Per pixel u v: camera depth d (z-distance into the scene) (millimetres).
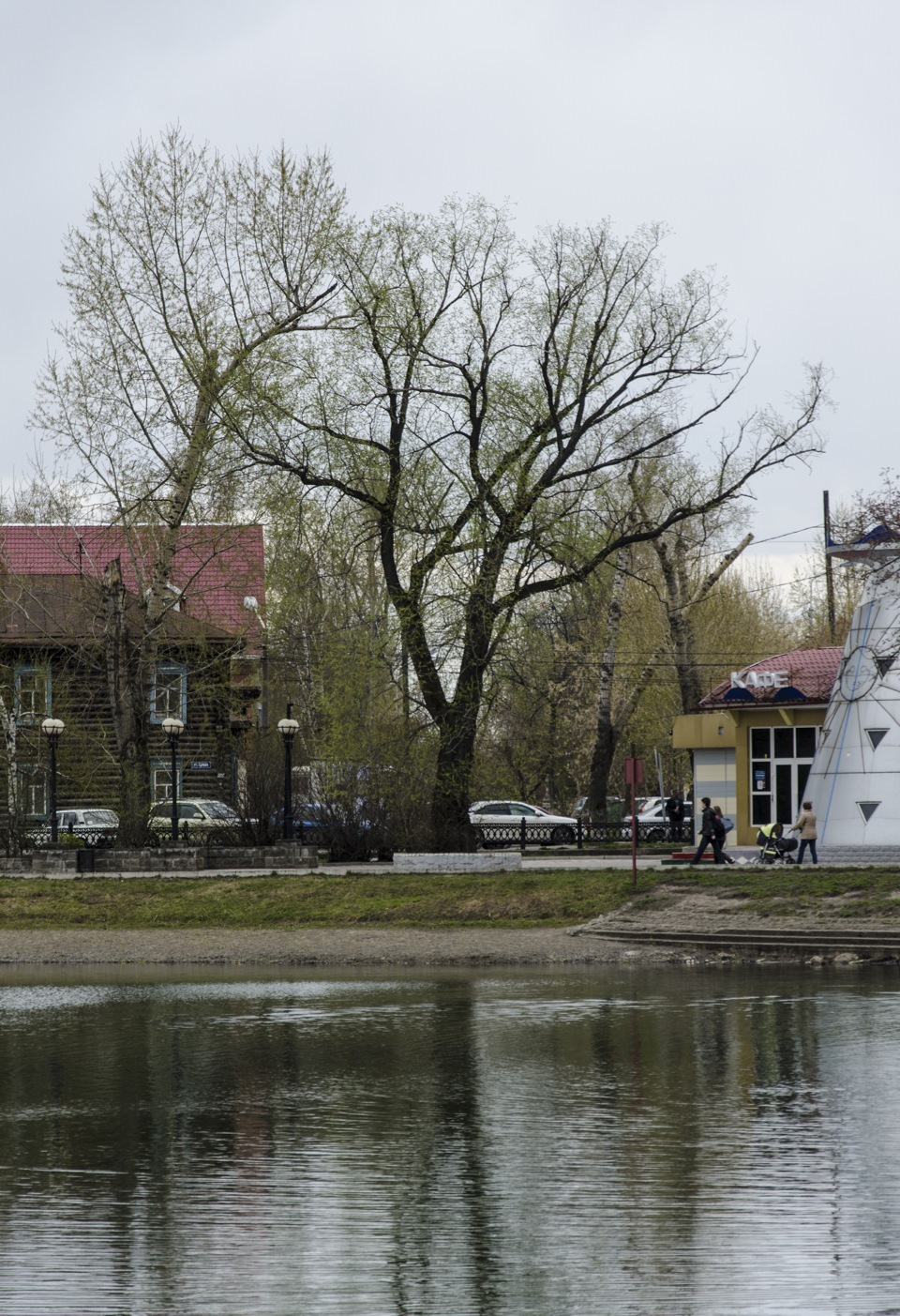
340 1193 20109
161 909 59688
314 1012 37812
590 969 46906
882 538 64875
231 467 64000
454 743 68438
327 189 65625
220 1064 30562
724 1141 22875
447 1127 24188
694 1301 15617
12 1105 26516
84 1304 15727
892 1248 17375
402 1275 16625
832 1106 25406
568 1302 15648
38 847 69562
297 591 67938
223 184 64812
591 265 66125
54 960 52469
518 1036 33375
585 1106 25734
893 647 64875
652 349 66938
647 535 68125
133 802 68250
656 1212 18906
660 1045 31688
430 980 44656
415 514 65438
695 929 50969
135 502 64500
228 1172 21359
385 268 64938
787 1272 16500
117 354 64375
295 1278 16594
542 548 64875
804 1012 35844
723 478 68312
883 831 63938
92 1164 22000
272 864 67250
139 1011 38469
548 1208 19156
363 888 60531
